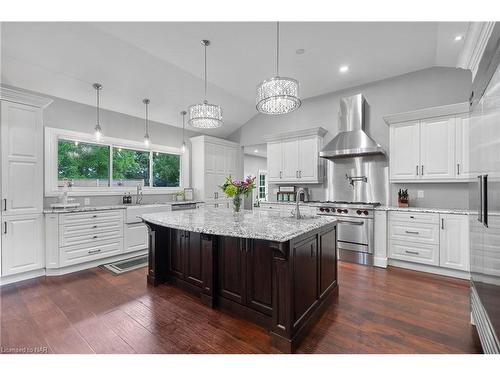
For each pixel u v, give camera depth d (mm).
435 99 3723
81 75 3518
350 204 3850
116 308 2314
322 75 4020
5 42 2812
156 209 4395
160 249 2879
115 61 3422
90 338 1857
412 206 3828
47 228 3146
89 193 4148
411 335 1870
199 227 2012
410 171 3531
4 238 2830
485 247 1612
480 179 1707
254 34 2963
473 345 1743
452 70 3604
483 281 1645
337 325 2014
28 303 2408
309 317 1947
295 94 2295
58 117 3795
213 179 5664
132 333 1920
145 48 3256
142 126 4922
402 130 3598
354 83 4320
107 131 4395
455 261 3014
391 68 3783
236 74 4004
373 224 3572
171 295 2594
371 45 3174
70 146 4008
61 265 3188
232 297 2223
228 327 2004
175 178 5641
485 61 1615
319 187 4848
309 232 2000
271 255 1972
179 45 3189
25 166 2975
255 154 8945
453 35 2791
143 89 4117
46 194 3639
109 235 3703
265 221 2289
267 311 1991
